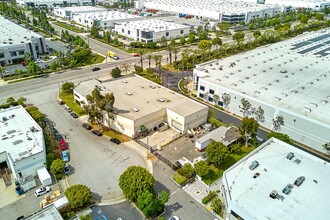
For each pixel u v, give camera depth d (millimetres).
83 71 105688
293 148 53406
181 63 113250
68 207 44250
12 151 52000
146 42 146125
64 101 81812
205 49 122062
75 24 190625
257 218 38719
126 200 47781
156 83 89000
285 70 89500
